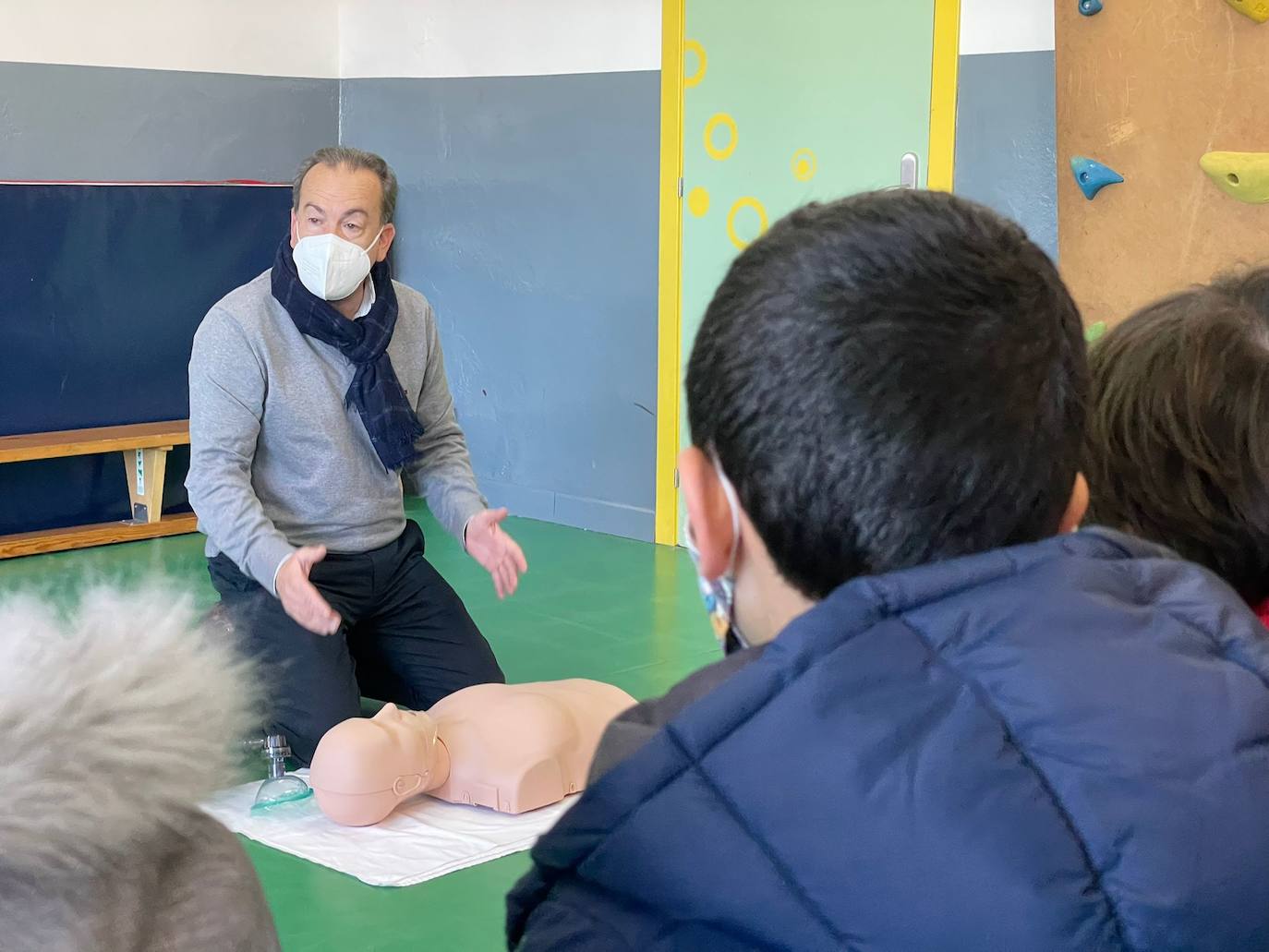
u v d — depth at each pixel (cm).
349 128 659
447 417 334
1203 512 105
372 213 302
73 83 577
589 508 575
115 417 575
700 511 79
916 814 66
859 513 73
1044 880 65
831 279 73
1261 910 65
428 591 330
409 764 264
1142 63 388
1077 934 64
